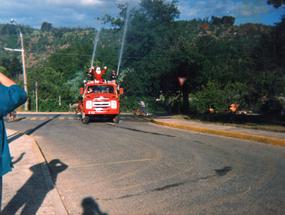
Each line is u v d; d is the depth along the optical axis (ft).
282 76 93.04
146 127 70.23
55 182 27.27
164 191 24.52
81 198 23.30
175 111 136.87
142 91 150.10
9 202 21.59
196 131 60.85
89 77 88.53
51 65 242.17
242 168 31.04
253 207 21.13
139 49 170.81
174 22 176.04
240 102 96.22
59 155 38.65
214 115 85.66
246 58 105.40
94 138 52.54
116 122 82.53
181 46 132.98
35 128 69.15
